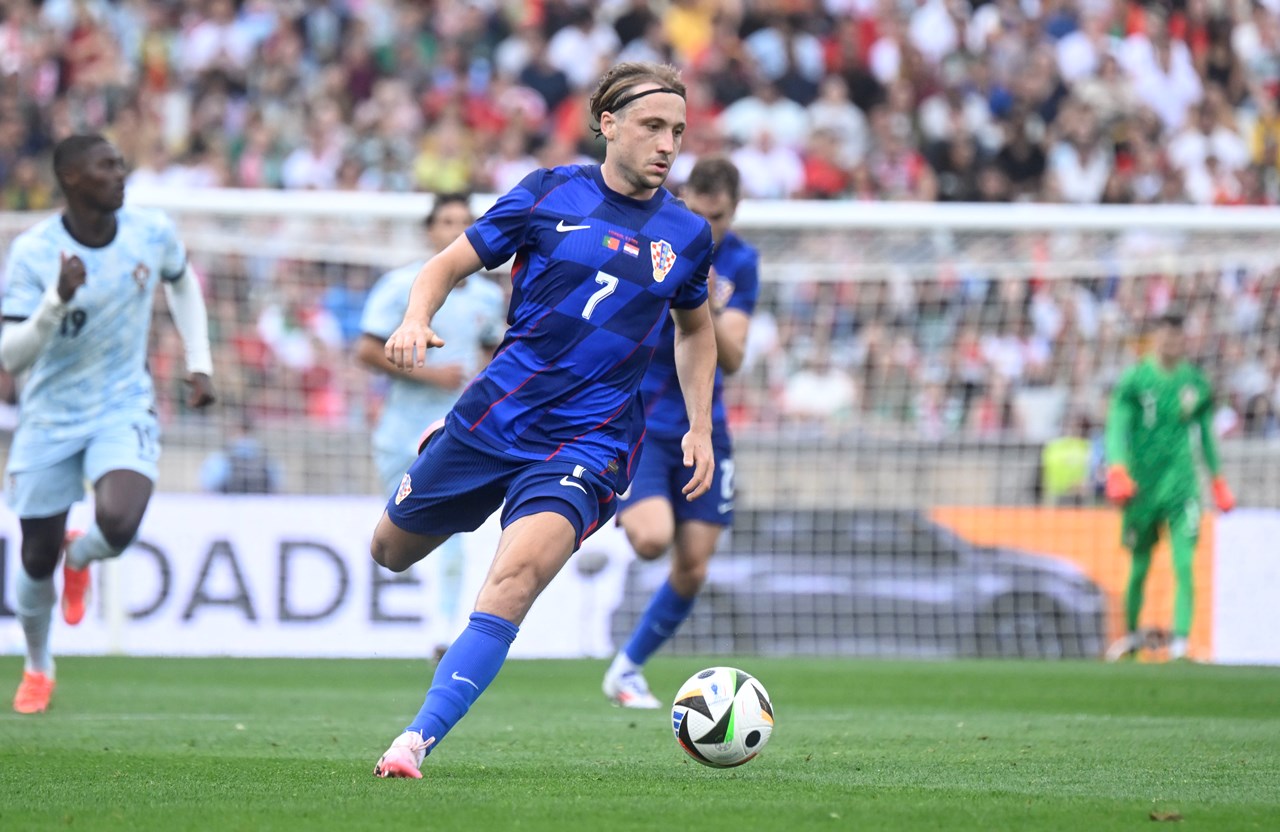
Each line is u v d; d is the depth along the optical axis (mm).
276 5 66562
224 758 17484
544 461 15375
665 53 67625
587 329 15445
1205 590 42750
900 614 43844
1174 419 40219
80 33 64875
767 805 13469
